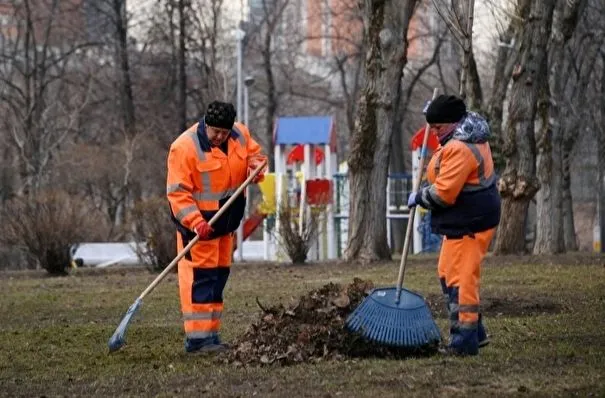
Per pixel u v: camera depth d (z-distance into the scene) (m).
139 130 55.41
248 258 46.19
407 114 68.88
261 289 20.16
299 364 10.30
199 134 11.41
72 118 53.16
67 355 12.16
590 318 13.79
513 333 12.29
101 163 51.44
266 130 63.34
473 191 10.10
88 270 31.02
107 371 10.77
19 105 56.47
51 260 29.22
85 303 18.94
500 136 34.72
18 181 53.91
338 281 21.31
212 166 11.34
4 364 11.59
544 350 10.66
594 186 58.94
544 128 35.06
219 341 11.62
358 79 57.75
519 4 28.95
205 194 11.40
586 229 78.12
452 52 55.84
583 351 10.60
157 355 11.69
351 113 58.12
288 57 63.44
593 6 42.72
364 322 10.31
